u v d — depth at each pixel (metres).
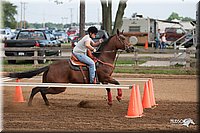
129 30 53.66
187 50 26.33
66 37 67.56
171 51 26.44
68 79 12.91
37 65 26.27
